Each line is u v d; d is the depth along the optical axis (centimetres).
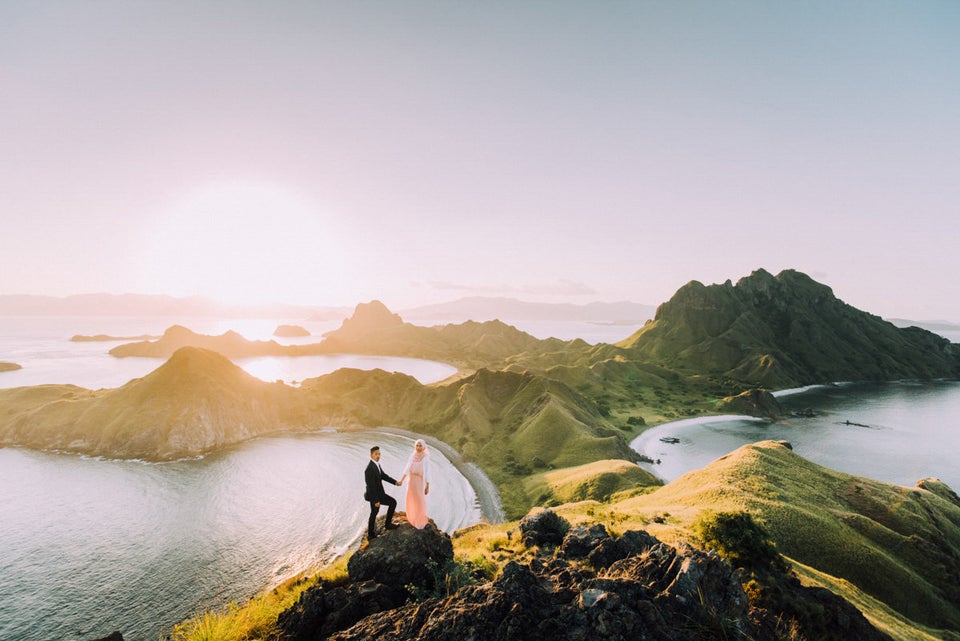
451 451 16838
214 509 12006
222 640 1207
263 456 16625
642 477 11112
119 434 16612
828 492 7744
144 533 10525
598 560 1432
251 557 9438
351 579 1374
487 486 13188
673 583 1144
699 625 1047
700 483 7925
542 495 11512
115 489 13200
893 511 7156
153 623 7262
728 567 1234
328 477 14600
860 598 3953
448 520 11069
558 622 986
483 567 1625
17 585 8288
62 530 10631
